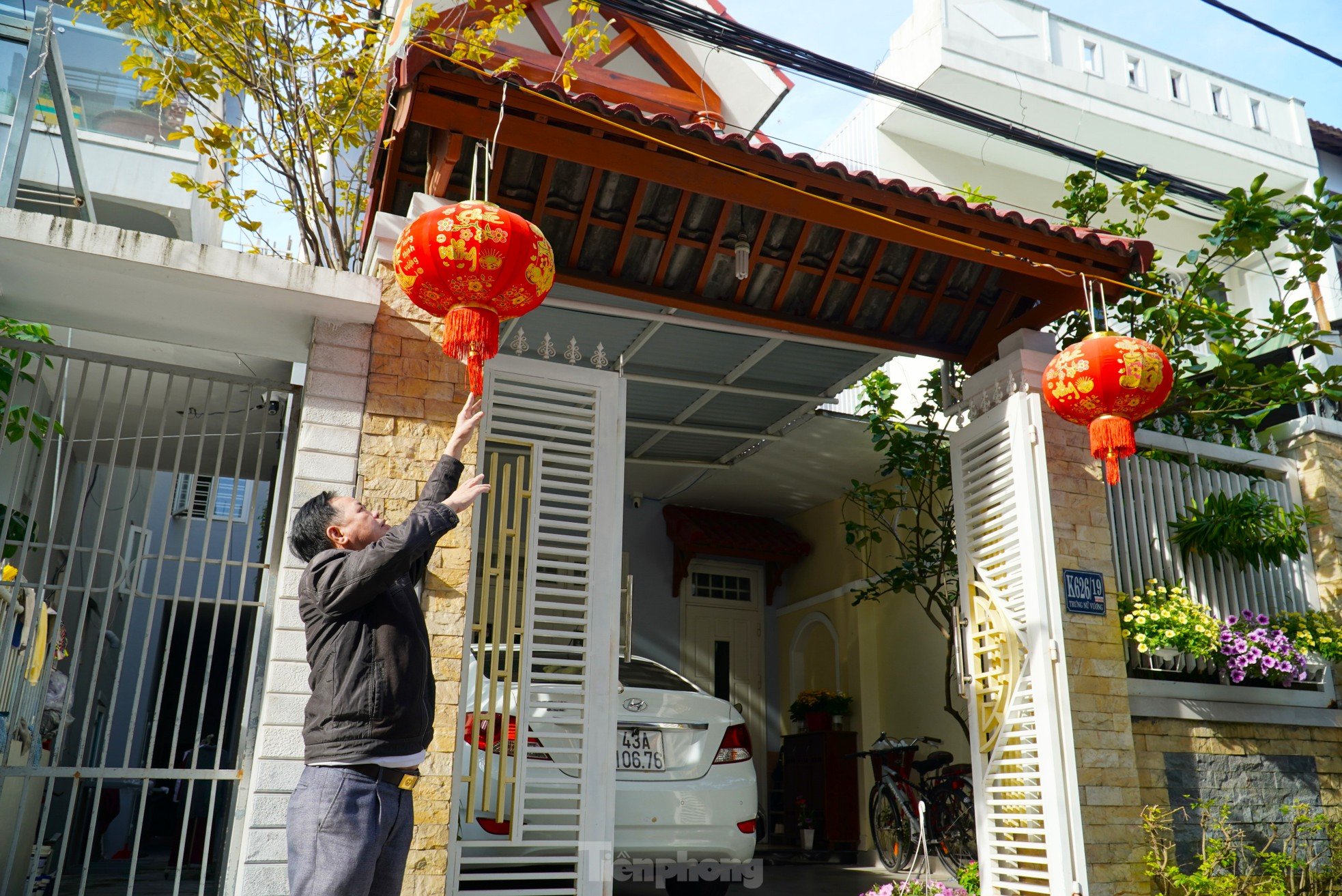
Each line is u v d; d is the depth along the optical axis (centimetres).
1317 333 718
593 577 527
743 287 632
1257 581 728
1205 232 1287
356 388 489
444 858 443
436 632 467
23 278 463
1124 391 491
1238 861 612
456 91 486
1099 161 754
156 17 755
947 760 842
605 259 610
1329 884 625
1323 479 763
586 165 534
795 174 541
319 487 469
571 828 491
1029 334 651
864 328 674
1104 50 1284
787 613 1246
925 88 1177
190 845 1056
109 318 502
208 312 493
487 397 527
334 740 275
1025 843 572
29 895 423
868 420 930
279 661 441
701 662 1207
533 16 801
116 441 472
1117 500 672
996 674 606
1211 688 649
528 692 500
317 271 478
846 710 1095
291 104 828
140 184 871
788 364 757
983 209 571
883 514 1108
